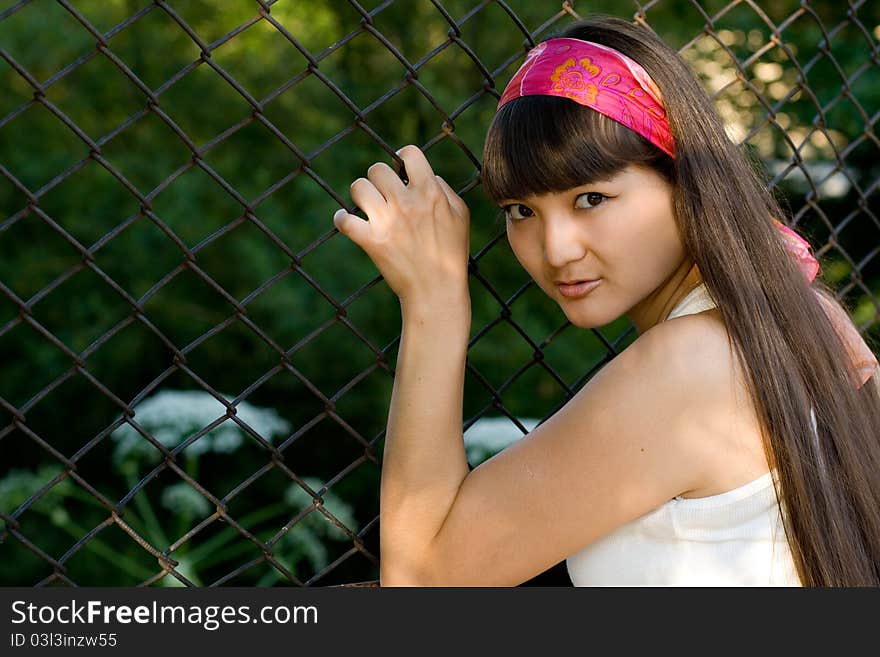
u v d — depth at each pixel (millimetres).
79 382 5113
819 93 4648
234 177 5086
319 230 4879
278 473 4910
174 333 5074
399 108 5082
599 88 1123
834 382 1190
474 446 2189
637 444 1124
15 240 5125
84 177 5090
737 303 1146
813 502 1133
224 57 5285
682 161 1151
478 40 4855
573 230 1149
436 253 1244
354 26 5203
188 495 2795
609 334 4793
